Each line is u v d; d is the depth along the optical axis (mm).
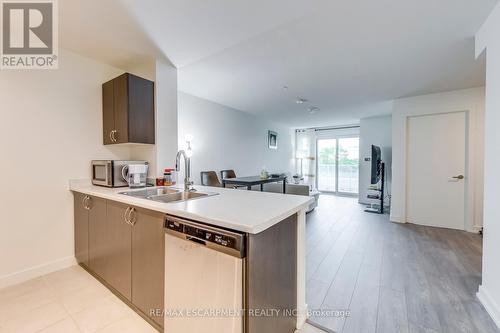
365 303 1729
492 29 1639
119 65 2531
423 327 1478
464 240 3064
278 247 1245
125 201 1569
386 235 3279
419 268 2275
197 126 4133
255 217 1115
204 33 1935
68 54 2199
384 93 3688
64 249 2201
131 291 1591
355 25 1832
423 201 3836
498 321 1479
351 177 7094
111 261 1769
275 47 2195
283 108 4922
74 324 1485
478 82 3168
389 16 1714
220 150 4715
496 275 1552
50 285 1910
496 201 1557
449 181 3627
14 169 1909
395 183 4035
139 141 2236
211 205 1402
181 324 1220
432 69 2727
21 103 1933
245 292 1014
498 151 1547
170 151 2516
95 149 2402
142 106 2266
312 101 4270
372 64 2590
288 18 1736
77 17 1693
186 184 2137
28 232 1991
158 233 1371
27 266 1988
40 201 2053
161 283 1359
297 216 1484
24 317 1540
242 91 3711
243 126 5418
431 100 3697
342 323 1523
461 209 3547
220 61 2504
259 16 1708
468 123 3457
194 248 1150
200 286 1127
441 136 3676
